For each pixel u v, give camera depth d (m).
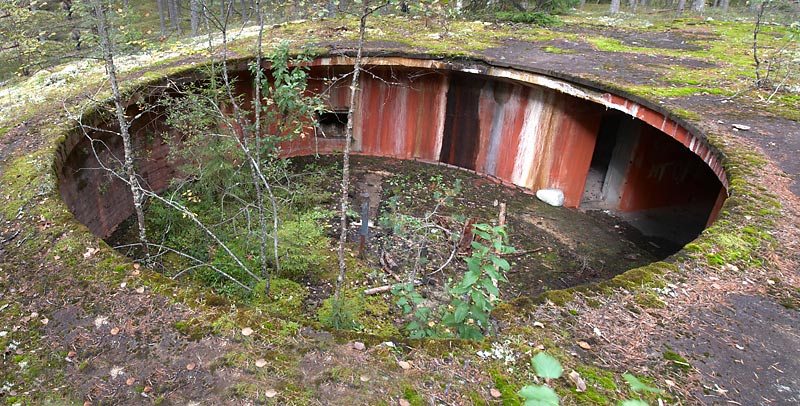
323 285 6.43
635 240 9.01
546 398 1.21
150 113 7.93
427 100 10.98
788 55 9.58
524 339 2.91
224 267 6.17
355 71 4.10
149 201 8.24
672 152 9.93
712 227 4.03
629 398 2.51
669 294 3.30
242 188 7.68
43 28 10.43
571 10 17.38
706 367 2.74
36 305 3.28
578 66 8.74
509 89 10.13
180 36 14.50
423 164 11.39
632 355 2.81
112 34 5.59
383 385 2.64
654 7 22.69
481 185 10.56
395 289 4.57
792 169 4.95
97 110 6.38
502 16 13.39
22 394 2.68
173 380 2.72
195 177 7.47
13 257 3.71
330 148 11.48
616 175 10.15
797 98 7.07
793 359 2.82
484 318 3.10
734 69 8.67
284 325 3.06
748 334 2.99
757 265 3.61
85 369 2.82
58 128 5.85
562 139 9.70
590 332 2.97
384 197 9.58
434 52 9.55
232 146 6.92
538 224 9.10
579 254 8.20
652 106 6.73
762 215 4.18
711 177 10.77
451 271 7.04
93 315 3.18
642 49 10.38
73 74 8.34
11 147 5.40
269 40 10.40
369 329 5.56
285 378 2.69
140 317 3.14
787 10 14.21
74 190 6.18
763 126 6.02
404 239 7.42
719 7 20.41
